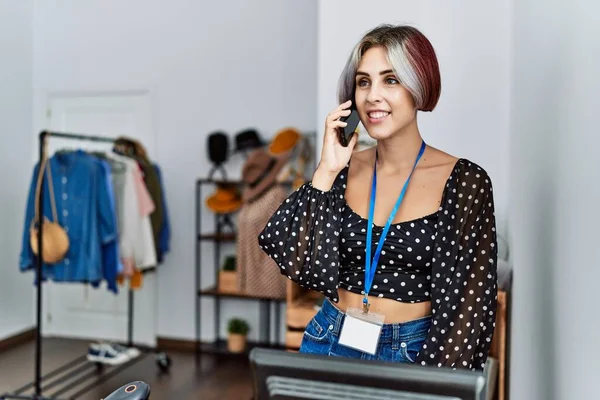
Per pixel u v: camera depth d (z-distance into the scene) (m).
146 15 5.04
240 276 4.41
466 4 3.03
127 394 0.95
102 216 3.94
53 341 5.16
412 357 1.27
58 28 5.26
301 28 4.71
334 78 3.27
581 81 1.05
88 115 5.22
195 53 4.93
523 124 2.04
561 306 1.25
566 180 1.20
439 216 1.27
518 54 2.30
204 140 4.92
